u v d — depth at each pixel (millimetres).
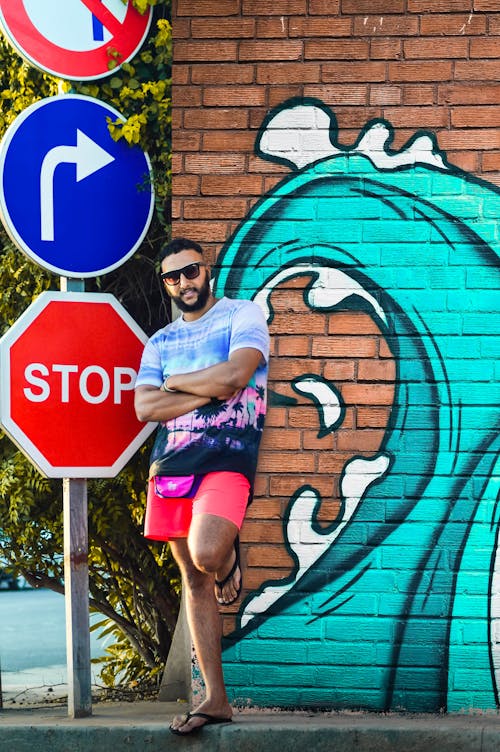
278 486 5895
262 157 5977
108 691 7566
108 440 5867
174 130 6004
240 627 5859
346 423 5895
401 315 5902
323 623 5836
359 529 5855
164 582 7457
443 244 5902
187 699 6797
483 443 5840
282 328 5941
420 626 5797
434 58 5930
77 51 6070
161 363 5516
